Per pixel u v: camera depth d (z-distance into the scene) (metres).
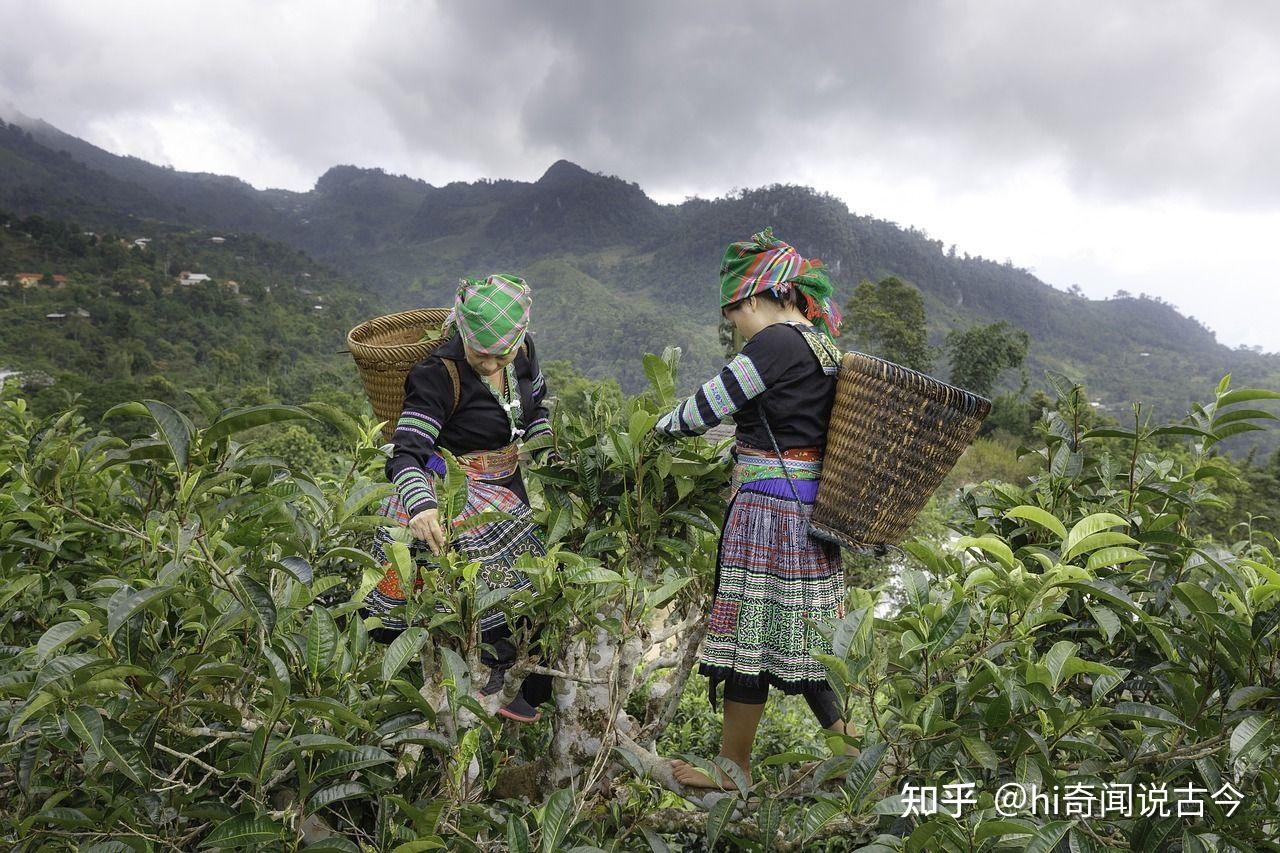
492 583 2.09
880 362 1.95
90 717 1.41
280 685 1.47
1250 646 1.67
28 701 1.38
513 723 2.60
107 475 2.69
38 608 2.38
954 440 1.93
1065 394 2.38
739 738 2.22
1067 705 1.67
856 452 1.98
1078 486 2.38
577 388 2.55
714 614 2.18
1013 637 1.78
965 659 1.78
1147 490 2.24
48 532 2.38
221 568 1.74
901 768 1.72
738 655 2.14
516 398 2.25
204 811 1.56
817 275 2.21
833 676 1.67
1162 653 1.99
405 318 2.96
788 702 6.69
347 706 1.62
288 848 1.51
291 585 1.81
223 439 1.77
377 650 2.14
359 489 2.04
